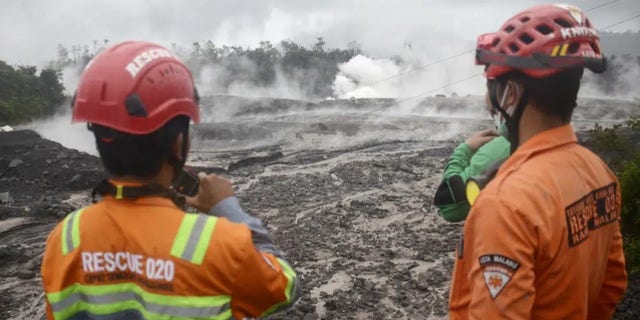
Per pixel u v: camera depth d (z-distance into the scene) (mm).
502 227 2113
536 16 2312
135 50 2279
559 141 2338
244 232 2176
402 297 8875
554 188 2197
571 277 2223
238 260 2129
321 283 9633
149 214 2189
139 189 2230
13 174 20828
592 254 2352
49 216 15359
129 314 2174
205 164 26500
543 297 2230
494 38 2408
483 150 3068
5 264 11336
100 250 2195
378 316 8242
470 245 2262
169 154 2287
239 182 19203
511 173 2248
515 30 2328
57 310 2246
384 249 11469
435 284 9406
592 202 2348
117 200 2242
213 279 2117
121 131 2182
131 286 2182
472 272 2199
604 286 2652
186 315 2104
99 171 20203
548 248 2133
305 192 17234
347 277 9906
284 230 13141
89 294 2207
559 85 2305
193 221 2178
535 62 2266
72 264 2227
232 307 2252
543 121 2359
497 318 2080
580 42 2291
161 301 2109
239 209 2480
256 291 2215
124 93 2176
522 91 2348
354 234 12664
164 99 2229
